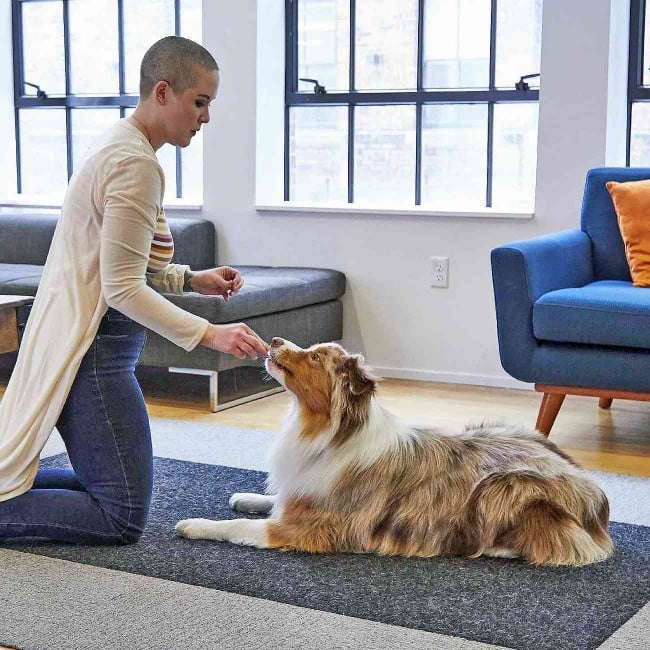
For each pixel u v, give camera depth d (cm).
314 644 209
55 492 261
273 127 525
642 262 397
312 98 526
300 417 260
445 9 496
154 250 263
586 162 452
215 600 230
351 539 257
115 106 575
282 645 208
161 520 285
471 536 254
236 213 523
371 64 514
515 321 366
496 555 255
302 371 255
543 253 380
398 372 493
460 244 476
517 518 252
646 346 346
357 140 521
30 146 600
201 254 514
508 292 365
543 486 255
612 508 302
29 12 591
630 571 250
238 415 414
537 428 374
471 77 495
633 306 348
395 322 493
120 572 246
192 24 550
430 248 482
